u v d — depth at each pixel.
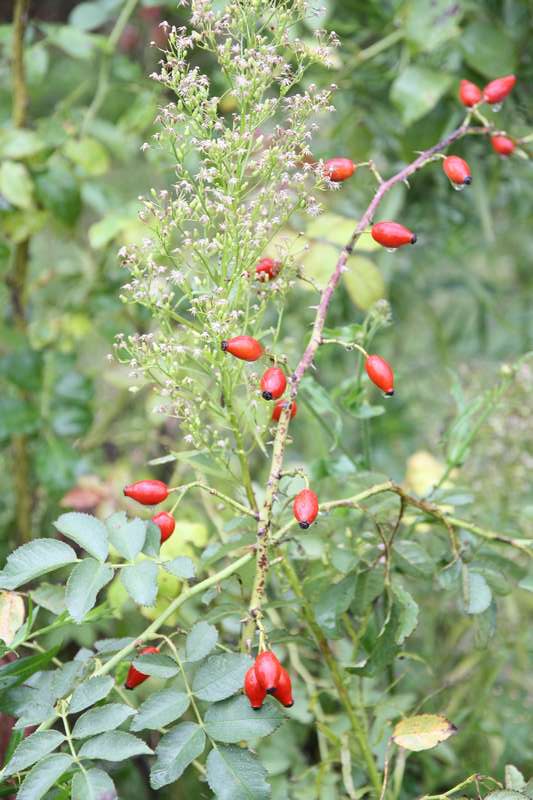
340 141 1.45
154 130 1.36
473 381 1.37
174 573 0.86
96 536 0.86
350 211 1.42
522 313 1.71
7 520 1.36
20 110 1.29
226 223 0.88
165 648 1.05
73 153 1.28
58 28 1.33
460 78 1.29
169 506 1.17
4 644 0.86
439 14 1.24
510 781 0.90
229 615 0.92
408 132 1.29
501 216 1.63
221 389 0.91
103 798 0.81
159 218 0.89
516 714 1.17
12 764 0.82
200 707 1.02
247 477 0.92
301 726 1.07
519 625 1.23
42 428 1.28
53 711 0.85
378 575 0.94
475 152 1.35
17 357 1.29
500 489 1.21
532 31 1.28
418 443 1.58
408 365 1.67
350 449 1.56
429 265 1.59
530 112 1.33
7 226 1.28
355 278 1.12
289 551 0.99
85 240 1.49
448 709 1.11
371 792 0.97
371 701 1.05
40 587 0.94
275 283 0.91
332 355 1.52
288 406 0.88
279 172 0.89
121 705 0.84
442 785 1.08
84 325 1.38
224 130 0.87
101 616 0.93
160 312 0.90
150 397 1.33
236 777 0.82
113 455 1.46
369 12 1.37
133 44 1.60
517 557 1.15
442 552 0.98
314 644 0.95
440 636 1.21
